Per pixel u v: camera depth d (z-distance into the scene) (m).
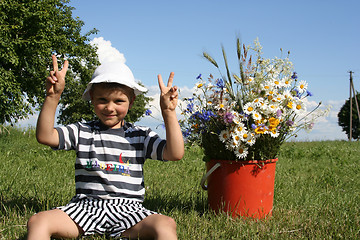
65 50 20.88
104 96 2.19
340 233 2.39
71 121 32.72
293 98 2.80
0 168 5.01
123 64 2.34
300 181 4.83
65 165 5.61
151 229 1.87
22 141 10.97
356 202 3.45
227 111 2.70
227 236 2.31
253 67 2.88
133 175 2.25
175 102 2.10
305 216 2.81
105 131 2.29
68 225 1.92
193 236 2.23
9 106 16.59
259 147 2.71
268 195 2.79
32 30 18.28
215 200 2.81
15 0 17.78
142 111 37.03
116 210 2.06
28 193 3.35
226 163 2.73
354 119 50.78
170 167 5.93
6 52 16.52
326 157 8.76
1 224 2.38
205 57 2.85
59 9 21.23
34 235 1.75
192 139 2.96
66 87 29.53
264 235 2.34
